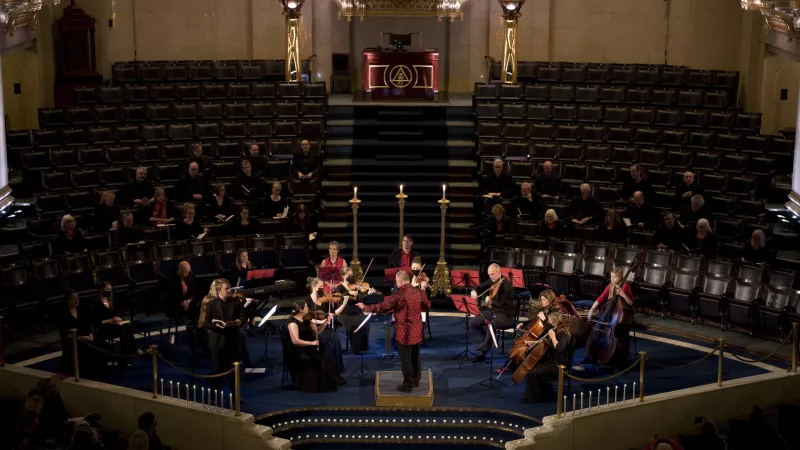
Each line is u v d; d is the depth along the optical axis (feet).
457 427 53.83
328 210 81.41
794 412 54.19
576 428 52.39
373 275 75.87
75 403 56.44
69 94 91.20
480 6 102.27
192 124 86.07
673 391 55.98
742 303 63.77
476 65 103.19
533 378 55.06
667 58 101.40
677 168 82.28
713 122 86.63
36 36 89.97
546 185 79.97
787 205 78.74
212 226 73.97
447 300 71.20
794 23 79.25
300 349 56.39
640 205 74.95
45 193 76.54
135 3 100.53
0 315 62.13
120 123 86.58
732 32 98.22
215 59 102.63
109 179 80.23
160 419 54.19
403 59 93.40
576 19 102.89
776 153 82.79
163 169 81.56
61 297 65.10
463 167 84.58
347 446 53.36
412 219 80.94
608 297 59.41
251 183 79.30
